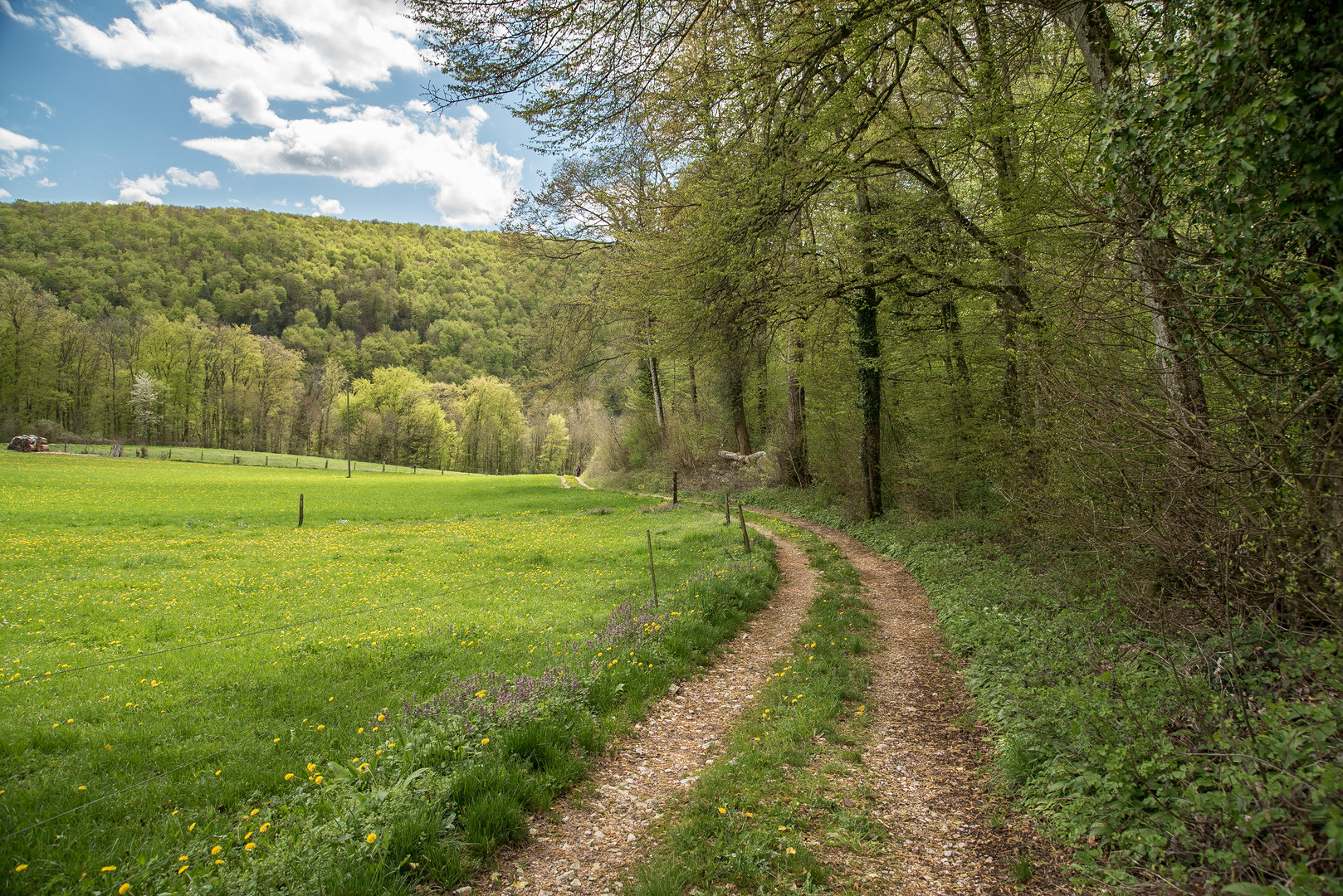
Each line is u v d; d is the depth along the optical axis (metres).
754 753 6.03
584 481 57.75
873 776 5.58
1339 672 4.09
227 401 91.25
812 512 25.61
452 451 108.06
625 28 8.41
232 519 27.27
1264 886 2.98
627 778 5.80
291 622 11.17
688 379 41.53
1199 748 4.17
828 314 19.11
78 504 28.27
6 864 4.02
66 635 10.08
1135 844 3.83
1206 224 4.99
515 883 4.22
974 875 4.09
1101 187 5.83
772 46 9.25
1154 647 5.97
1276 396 4.51
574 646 8.91
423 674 8.28
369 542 21.69
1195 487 5.25
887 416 22.17
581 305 36.78
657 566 16.06
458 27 7.94
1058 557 9.77
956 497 17.42
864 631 10.14
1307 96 3.81
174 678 8.15
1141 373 5.82
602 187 29.11
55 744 6.07
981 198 12.91
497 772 5.14
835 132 10.80
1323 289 3.89
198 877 3.92
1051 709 5.59
